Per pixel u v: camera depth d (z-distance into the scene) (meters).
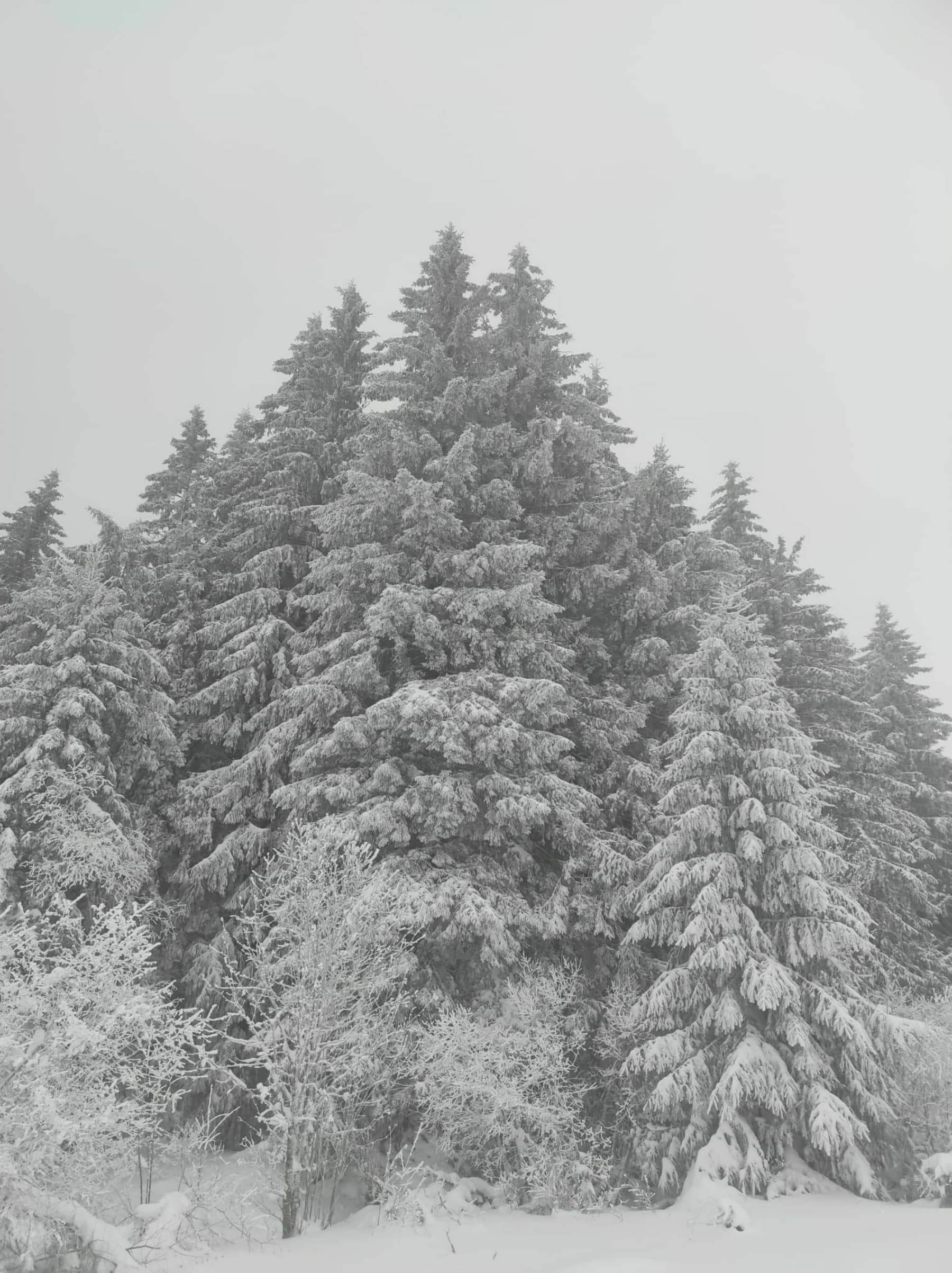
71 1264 7.43
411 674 16.88
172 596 22.14
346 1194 12.45
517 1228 10.46
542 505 20.36
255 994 13.21
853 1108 12.09
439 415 18.98
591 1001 15.05
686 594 20.62
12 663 17.77
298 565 20.98
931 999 19.25
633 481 19.97
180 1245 8.55
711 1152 11.50
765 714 13.75
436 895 13.62
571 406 20.67
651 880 13.91
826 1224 9.92
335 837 12.20
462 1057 12.54
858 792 22.16
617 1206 11.92
